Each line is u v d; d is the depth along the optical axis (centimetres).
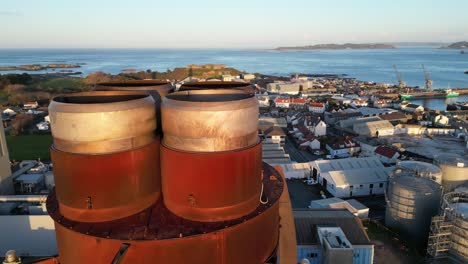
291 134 7925
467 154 6150
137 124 609
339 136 7681
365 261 2780
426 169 4009
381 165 5034
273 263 746
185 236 567
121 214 614
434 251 3009
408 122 8938
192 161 591
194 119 582
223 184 603
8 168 3506
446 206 3138
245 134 620
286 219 958
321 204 3922
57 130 593
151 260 568
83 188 589
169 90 859
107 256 571
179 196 616
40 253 2489
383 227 3475
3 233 2483
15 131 7562
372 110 9994
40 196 2692
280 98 11750
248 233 643
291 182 5106
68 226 596
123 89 805
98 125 572
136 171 614
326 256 2534
